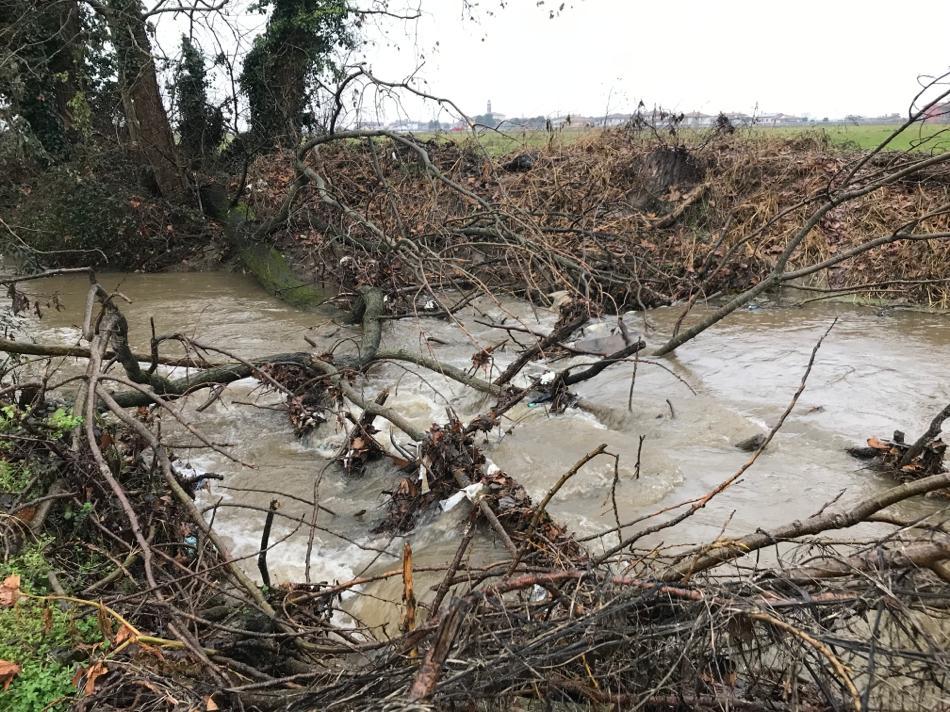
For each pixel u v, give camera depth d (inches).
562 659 112.3
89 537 160.9
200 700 110.9
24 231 510.9
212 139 621.0
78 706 108.8
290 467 240.8
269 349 354.3
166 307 434.6
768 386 277.9
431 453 205.2
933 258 391.2
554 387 272.4
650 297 406.3
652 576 122.0
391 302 387.9
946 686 104.9
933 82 255.1
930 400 257.1
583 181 499.8
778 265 303.7
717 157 505.7
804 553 145.4
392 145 528.7
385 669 111.5
